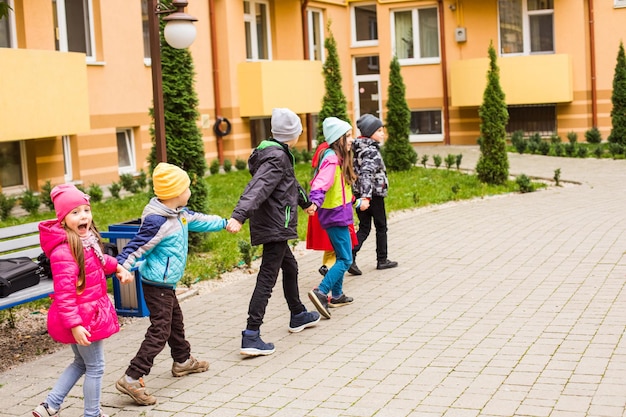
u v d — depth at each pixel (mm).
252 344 7012
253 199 6754
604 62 28453
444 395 5855
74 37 19484
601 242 11117
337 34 30000
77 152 19297
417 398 5832
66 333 5430
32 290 7121
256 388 6262
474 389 5938
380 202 10070
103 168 20016
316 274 10273
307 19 28203
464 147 28656
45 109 15828
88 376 5617
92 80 19719
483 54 29375
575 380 5980
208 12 24000
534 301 8305
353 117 31203
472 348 6902
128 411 5938
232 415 5734
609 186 17500
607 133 28594
